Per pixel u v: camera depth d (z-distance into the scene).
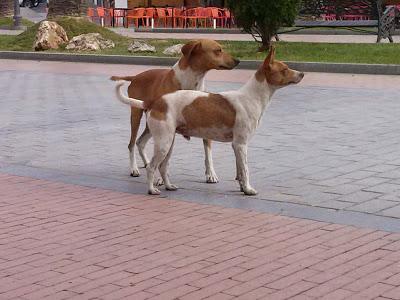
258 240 4.17
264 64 4.76
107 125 7.02
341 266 3.85
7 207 4.80
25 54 13.54
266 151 5.92
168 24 19.97
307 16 14.70
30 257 4.06
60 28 14.21
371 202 4.70
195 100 4.80
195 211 4.62
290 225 4.36
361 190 4.93
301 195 4.86
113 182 5.25
